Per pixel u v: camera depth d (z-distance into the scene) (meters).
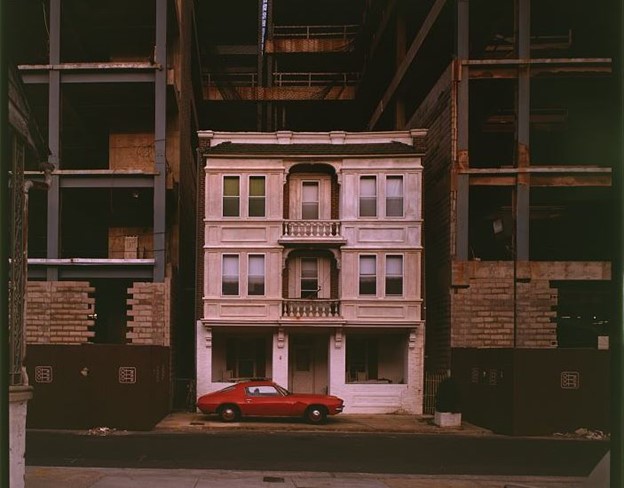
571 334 24.97
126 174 21.45
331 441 15.85
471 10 24.12
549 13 24.53
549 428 17.70
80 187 21.56
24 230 7.75
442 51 26.52
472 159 28.84
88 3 23.19
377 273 22.56
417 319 22.36
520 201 21.91
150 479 9.84
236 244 22.73
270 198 22.94
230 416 19.11
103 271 21.34
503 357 18.42
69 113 24.42
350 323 22.25
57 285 20.75
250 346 24.14
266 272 22.64
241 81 43.94
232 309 22.48
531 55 26.34
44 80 21.91
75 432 16.95
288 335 23.39
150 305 21.08
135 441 15.25
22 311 7.56
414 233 22.72
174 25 25.23
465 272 21.48
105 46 26.17
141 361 17.75
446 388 19.20
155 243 21.31
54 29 21.97
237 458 12.75
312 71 43.78
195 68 33.53
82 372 17.67
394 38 33.19
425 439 16.78
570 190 23.12
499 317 21.33
